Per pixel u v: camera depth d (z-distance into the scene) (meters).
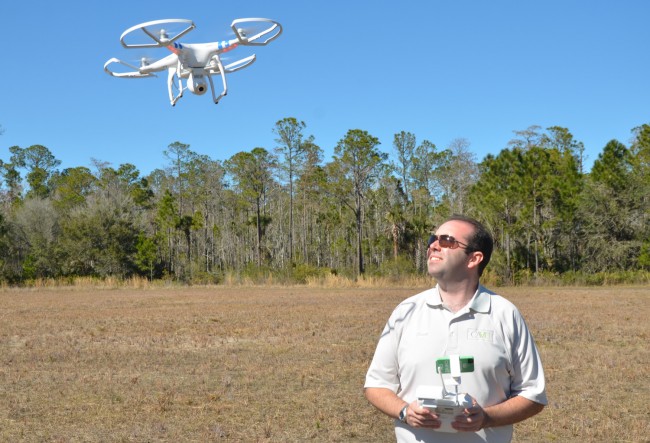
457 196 69.88
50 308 24.88
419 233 57.88
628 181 50.12
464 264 3.26
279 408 8.44
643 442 6.93
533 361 3.23
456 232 3.27
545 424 7.63
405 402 3.19
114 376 10.66
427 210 73.19
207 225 84.75
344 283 41.56
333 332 15.97
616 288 39.28
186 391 9.47
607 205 49.81
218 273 51.56
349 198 69.62
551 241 51.84
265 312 22.02
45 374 10.83
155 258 55.69
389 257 61.38
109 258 53.09
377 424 7.68
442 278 3.29
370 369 3.43
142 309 24.05
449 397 2.91
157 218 77.56
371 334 15.60
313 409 8.35
